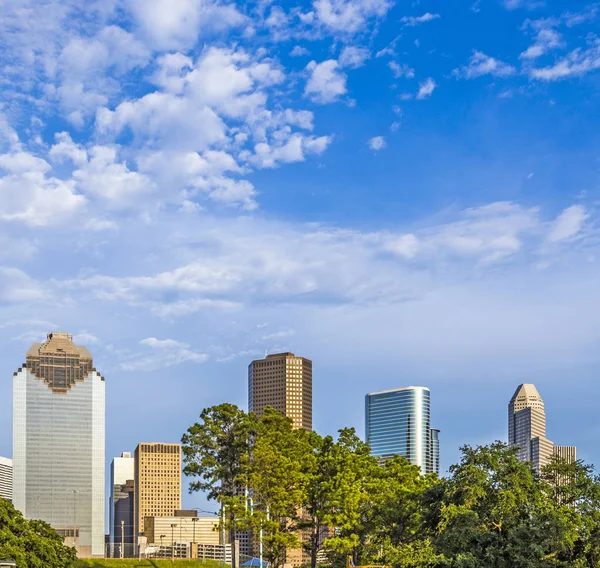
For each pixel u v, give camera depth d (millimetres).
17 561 97625
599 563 74438
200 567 142125
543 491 81438
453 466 84375
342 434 109062
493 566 73938
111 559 139500
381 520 101500
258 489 99375
